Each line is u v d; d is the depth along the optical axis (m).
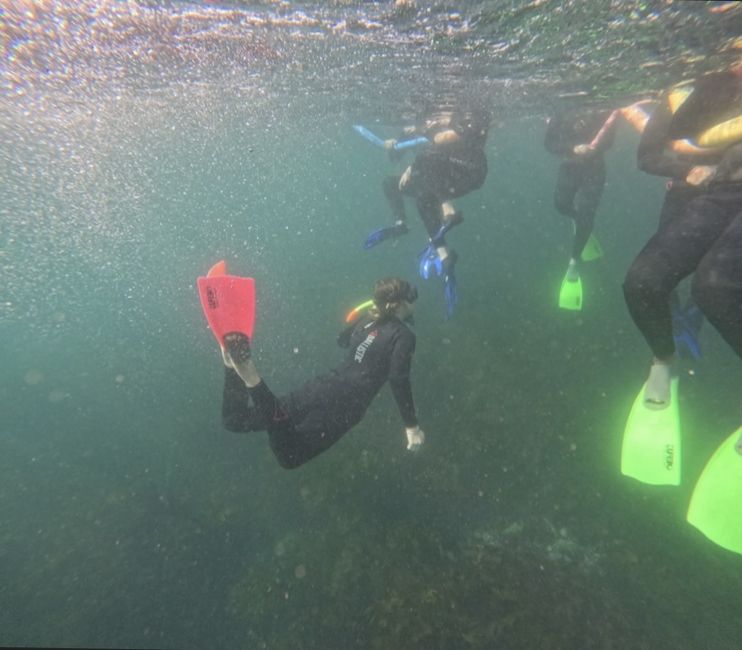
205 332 5.29
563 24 1.96
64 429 3.84
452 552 2.29
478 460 2.84
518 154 13.35
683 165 1.37
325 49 2.66
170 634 2.15
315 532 2.52
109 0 1.97
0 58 2.84
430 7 1.87
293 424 1.65
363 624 2.03
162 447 3.45
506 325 4.45
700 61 2.13
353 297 5.60
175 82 3.63
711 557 2.09
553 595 2.02
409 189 3.02
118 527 2.74
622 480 2.54
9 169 5.62
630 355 3.70
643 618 1.92
